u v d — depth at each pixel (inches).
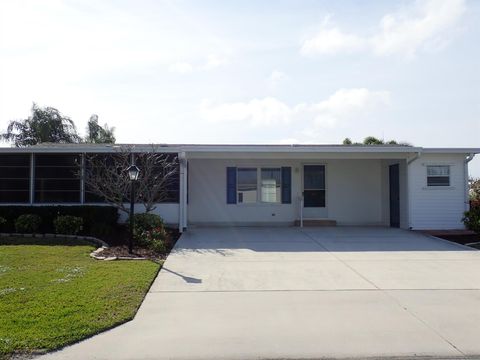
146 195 525.0
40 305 223.6
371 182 663.1
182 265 339.6
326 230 570.9
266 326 204.2
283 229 582.6
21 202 548.4
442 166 576.4
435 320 213.0
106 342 183.3
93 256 365.1
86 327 194.9
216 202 647.1
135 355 171.0
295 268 330.3
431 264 346.3
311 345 182.1
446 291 265.9
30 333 185.8
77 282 272.4
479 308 231.9
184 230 538.9
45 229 496.1
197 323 207.8
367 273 313.6
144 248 409.1
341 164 663.1
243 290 267.6
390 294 259.0
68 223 472.4
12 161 551.5
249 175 652.7
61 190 549.3
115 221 507.8
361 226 630.5
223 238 489.4
